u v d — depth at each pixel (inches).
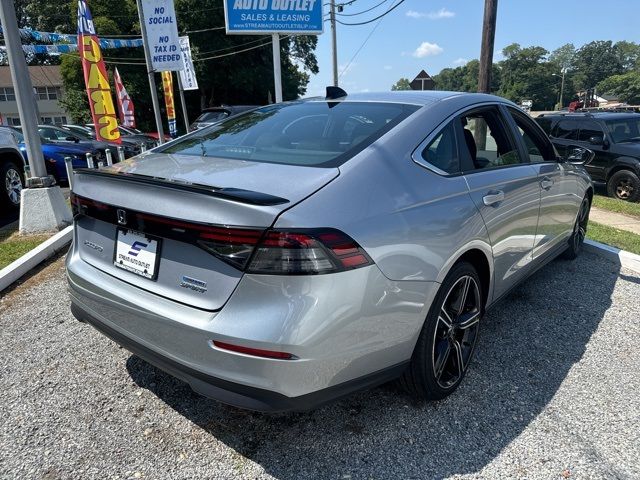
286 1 483.2
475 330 114.0
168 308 81.2
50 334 133.6
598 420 100.1
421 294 88.7
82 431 96.0
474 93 128.0
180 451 91.0
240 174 87.4
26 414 100.8
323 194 78.8
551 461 88.7
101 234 98.1
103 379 113.2
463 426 97.8
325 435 95.0
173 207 79.0
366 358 82.0
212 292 76.9
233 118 135.6
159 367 85.4
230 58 1412.4
